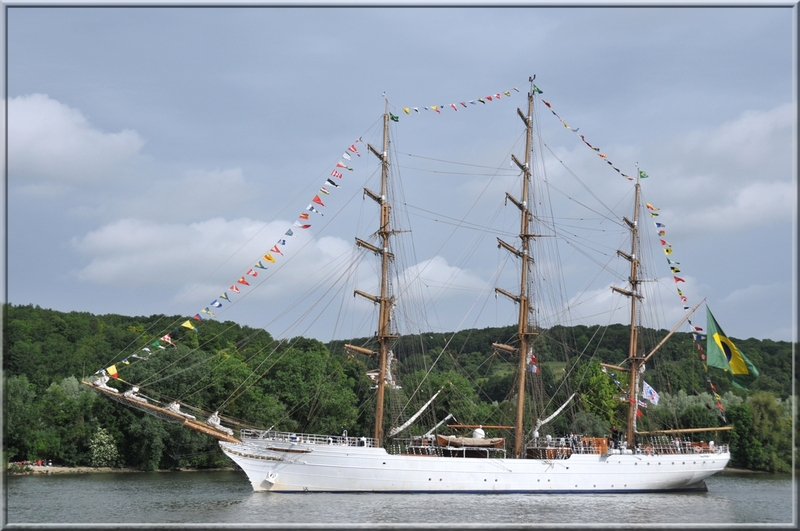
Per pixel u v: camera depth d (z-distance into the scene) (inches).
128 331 7234.3
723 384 6023.6
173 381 4367.6
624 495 3376.0
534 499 3110.2
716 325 3634.4
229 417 4463.6
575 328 6889.8
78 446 4397.1
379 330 3447.3
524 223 3804.1
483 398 6171.3
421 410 3592.5
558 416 4714.6
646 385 3833.7
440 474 3189.0
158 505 2773.1
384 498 2967.5
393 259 3503.9
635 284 3998.5
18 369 5211.6
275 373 4800.7
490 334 6993.1
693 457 3624.5
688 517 2731.3
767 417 4881.9
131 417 4345.5
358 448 3107.8
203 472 4343.0
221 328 6845.5
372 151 3513.8
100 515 2561.5
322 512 2600.9
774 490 3703.3
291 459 3097.9
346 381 5251.0
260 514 2559.1
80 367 5841.5
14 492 3196.4
